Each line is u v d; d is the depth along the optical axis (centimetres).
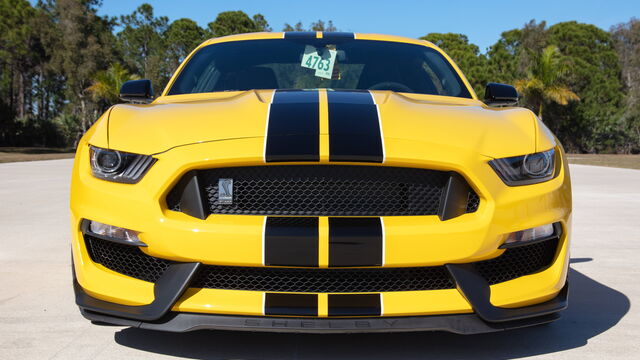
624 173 1334
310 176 173
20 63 5472
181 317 172
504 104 278
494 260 180
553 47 3281
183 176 174
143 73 6594
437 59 301
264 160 169
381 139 175
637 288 279
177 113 198
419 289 174
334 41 305
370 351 191
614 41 6247
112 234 178
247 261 166
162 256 171
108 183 180
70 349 192
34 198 658
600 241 411
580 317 232
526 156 183
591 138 4169
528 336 208
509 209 175
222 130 180
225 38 319
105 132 190
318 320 167
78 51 4816
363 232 165
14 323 220
